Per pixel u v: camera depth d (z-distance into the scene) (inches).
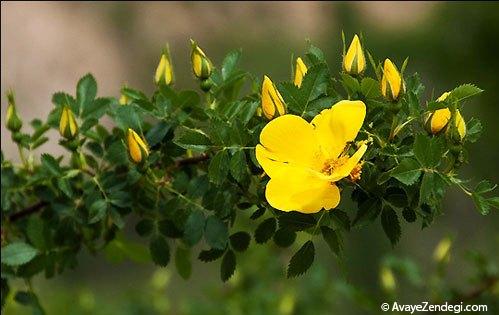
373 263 78.5
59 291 56.6
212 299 48.3
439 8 96.4
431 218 28.2
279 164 27.4
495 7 93.7
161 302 50.2
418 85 29.0
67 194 32.5
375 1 106.2
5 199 34.6
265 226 30.0
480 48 93.6
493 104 86.7
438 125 28.0
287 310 45.7
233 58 32.1
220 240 30.7
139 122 31.7
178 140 29.1
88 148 33.1
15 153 100.8
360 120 27.3
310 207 27.1
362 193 28.3
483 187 27.7
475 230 82.2
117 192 32.3
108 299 59.2
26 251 33.8
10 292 37.4
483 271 41.0
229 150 29.0
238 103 29.9
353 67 29.1
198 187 31.1
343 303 54.0
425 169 27.2
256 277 47.5
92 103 33.5
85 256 87.6
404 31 98.7
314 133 27.4
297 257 28.5
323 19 113.5
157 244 32.7
